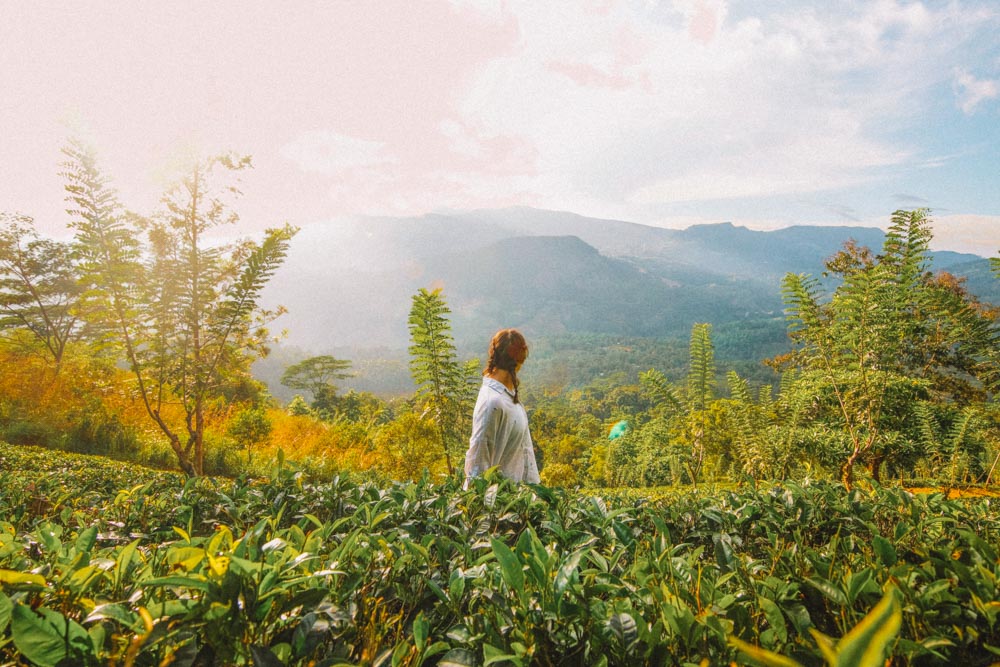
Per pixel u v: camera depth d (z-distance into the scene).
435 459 10.21
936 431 9.27
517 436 2.96
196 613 0.82
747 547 1.61
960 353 13.27
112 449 10.29
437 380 8.30
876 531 1.47
